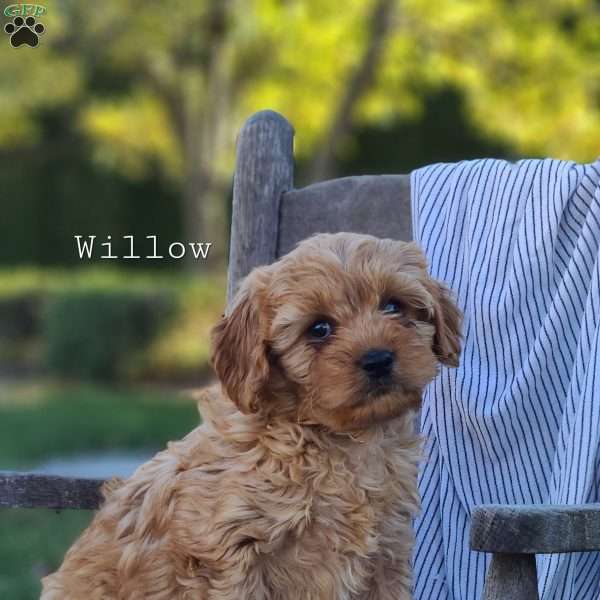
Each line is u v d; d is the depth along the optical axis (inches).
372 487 41.6
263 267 42.5
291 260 41.8
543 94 171.8
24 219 242.1
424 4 164.4
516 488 46.7
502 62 172.1
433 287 43.0
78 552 43.3
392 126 218.1
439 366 44.6
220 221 197.2
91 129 197.0
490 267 48.0
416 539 46.9
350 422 40.7
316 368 40.8
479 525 37.2
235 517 40.4
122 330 168.6
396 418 41.8
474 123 194.1
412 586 45.1
